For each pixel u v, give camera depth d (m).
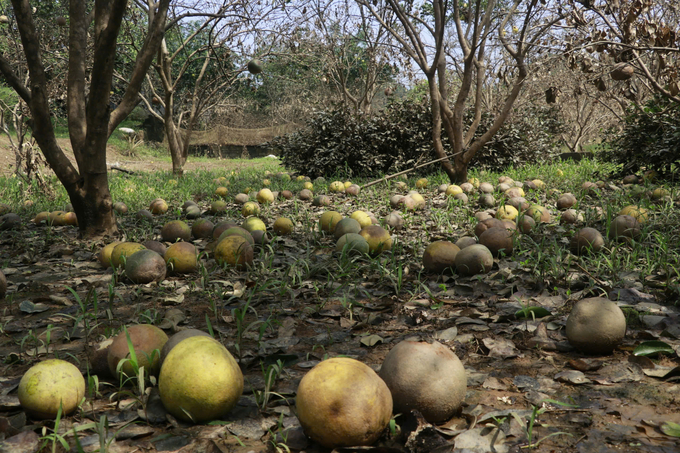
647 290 4.21
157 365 2.93
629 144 10.98
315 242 6.67
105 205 7.30
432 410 2.40
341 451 2.17
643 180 10.23
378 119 14.96
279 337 3.65
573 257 5.13
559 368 3.01
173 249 5.40
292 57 15.80
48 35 14.53
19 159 12.63
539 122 17.17
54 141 6.95
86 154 7.07
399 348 2.55
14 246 7.00
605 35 8.35
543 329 3.48
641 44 8.42
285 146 16.12
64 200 10.73
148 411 2.59
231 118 36.94
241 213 8.98
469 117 14.30
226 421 2.47
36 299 4.62
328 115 15.05
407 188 11.71
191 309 4.32
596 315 3.12
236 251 5.36
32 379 2.57
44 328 4.00
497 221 6.20
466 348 3.36
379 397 2.24
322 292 4.69
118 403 2.69
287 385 2.88
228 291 4.73
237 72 15.80
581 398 2.62
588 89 14.80
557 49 8.45
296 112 35.12
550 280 4.50
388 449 2.14
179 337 2.89
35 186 11.14
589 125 22.58
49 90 14.40
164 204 9.51
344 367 2.30
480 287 4.55
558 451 2.16
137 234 7.55
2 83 19.28
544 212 7.05
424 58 11.18
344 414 2.17
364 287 4.80
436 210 8.62
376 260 5.32
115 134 33.50
